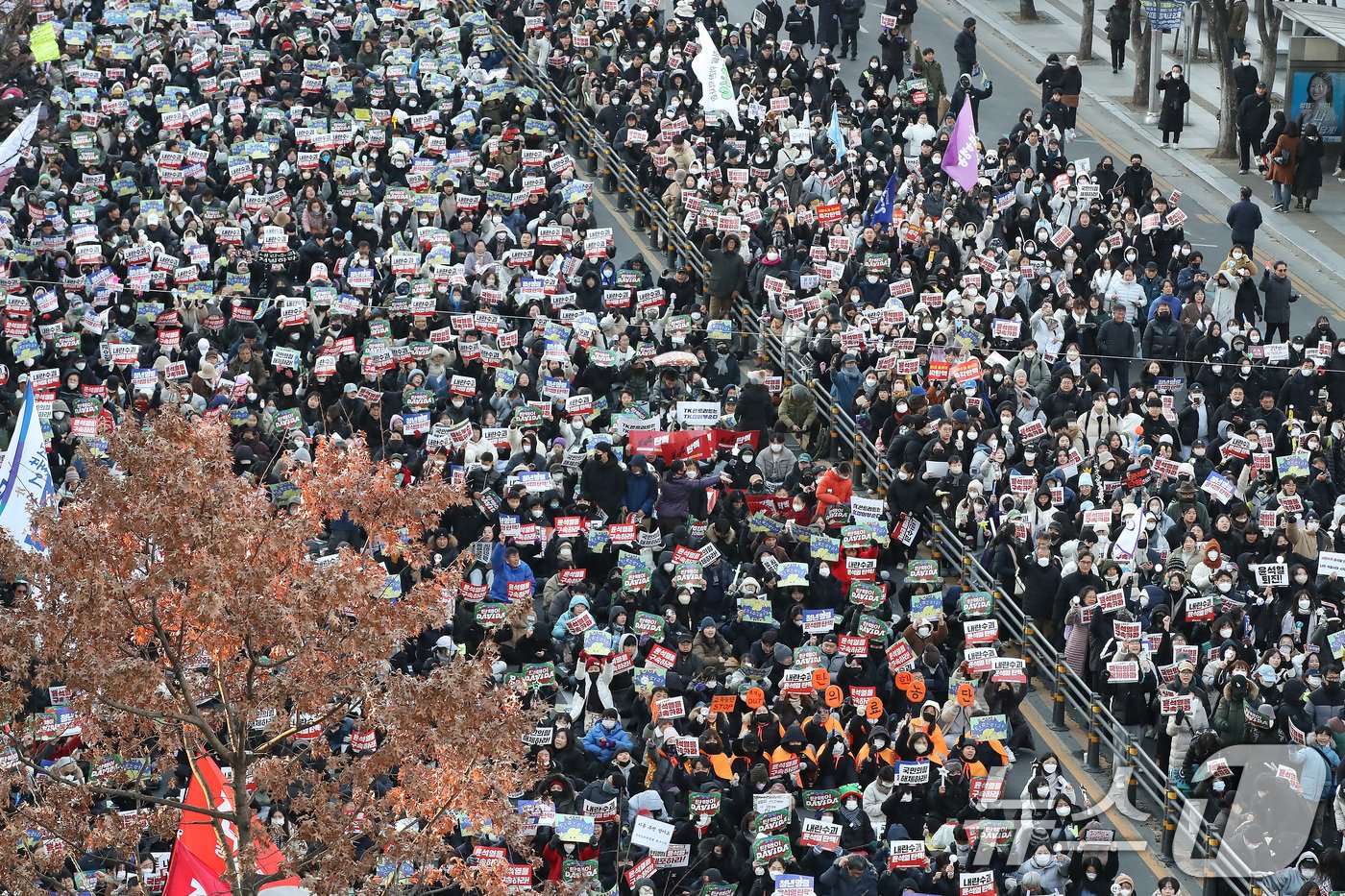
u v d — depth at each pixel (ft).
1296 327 336.70
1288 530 237.66
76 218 302.86
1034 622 232.32
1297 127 376.27
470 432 249.34
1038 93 440.04
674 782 195.83
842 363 271.49
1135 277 305.53
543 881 178.40
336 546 228.02
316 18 404.98
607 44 395.34
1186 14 430.20
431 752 150.61
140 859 175.63
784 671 211.82
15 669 145.79
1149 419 262.67
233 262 296.10
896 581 246.68
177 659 145.79
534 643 217.36
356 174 320.09
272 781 153.17
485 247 303.89
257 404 260.21
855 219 316.81
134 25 406.00
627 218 358.84
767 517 233.96
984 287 297.12
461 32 403.13
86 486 145.89
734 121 351.25
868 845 192.24
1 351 278.05
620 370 276.00
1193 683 207.92
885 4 496.23
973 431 249.75
